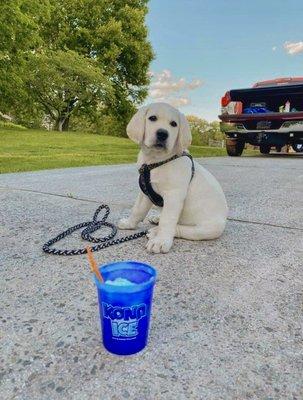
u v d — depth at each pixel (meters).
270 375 0.39
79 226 0.85
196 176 0.76
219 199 0.78
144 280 0.42
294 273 0.64
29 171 1.92
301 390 0.37
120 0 9.01
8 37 4.64
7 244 0.75
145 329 0.42
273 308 0.52
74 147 3.98
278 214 1.03
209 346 0.43
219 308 0.51
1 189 1.31
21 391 0.36
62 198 1.18
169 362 0.40
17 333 0.45
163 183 0.72
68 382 0.37
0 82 5.20
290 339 0.45
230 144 3.03
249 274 0.62
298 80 2.91
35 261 0.66
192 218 0.77
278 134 2.71
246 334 0.45
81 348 0.42
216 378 0.38
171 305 0.52
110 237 0.77
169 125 0.71
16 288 0.56
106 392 0.36
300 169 2.11
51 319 0.48
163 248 0.70
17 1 4.34
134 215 0.83
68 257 0.68
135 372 0.38
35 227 0.86
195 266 0.65
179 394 0.36
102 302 0.40
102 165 2.25
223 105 2.86
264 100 2.86
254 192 1.37
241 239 0.80
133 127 0.74
